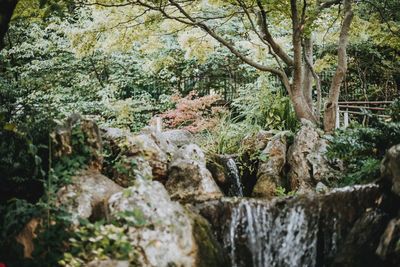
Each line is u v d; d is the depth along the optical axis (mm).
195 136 10414
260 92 10734
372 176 6230
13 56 13969
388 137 6375
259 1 8664
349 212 5594
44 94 12570
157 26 10398
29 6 8469
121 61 14461
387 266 4688
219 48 14328
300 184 7695
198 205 6496
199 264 5059
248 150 8820
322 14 11117
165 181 7230
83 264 4691
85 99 13812
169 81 14836
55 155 5992
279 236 5906
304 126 8430
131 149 7035
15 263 4906
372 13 12305
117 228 4930
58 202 5363
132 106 13477
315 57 14078
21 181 5996
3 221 5473
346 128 7383
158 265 4766
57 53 14203
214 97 11617
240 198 6414
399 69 13602
